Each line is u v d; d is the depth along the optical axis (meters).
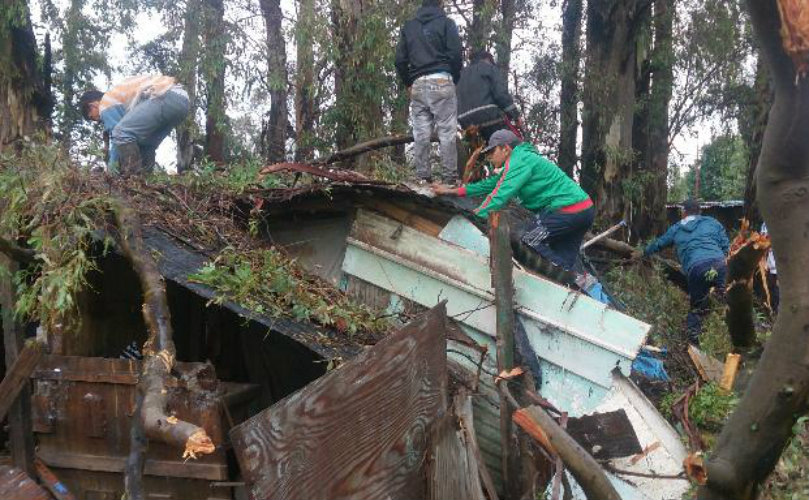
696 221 7.66
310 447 2.99
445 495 3.69
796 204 1.31
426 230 5.52
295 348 5.18
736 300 2.36
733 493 1.47
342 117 10.05
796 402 1.38
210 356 5.55
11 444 4.32
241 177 5.68
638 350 4.88
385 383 3.37
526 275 5.13
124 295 5.22
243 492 4.20
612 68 11.98
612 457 4.49
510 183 5.10
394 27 9.75
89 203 4.14
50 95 8.94
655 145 14.88
